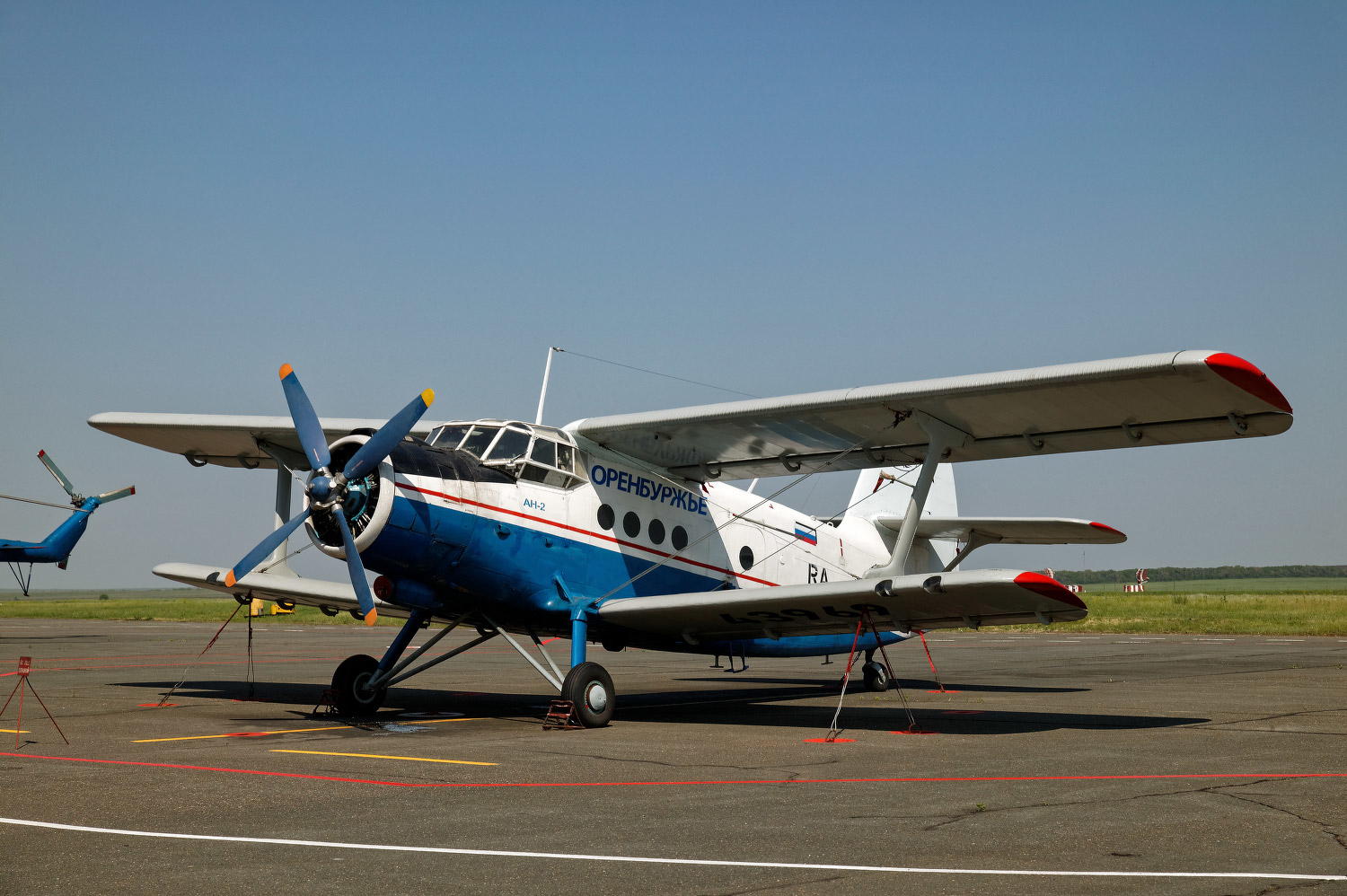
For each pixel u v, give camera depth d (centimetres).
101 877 497
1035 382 1034
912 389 1106
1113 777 783
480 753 918
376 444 1059
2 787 741
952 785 751
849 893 468
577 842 570
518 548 1177
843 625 1220
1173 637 3375
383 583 1146
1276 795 702
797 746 968
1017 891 470
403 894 470
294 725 1144
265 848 558
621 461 1329
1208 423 1072
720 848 554
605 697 1146
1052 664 2180
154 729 1108
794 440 1271
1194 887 474
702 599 1166
